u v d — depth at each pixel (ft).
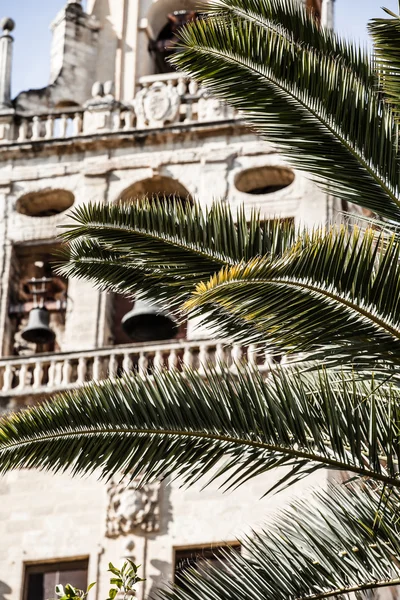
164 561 118.32
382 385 73.51
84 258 76.28
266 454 65.82
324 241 63.36
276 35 70.08
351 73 70.28
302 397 66.90
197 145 141.28
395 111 67.26
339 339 64.13
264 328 64.49
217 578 65.67
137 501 120.37
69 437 66.59
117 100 148.15
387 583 65.77
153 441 66.33
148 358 128.36
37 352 136.67
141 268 75.10
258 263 61.87
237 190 138.72
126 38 153.28
